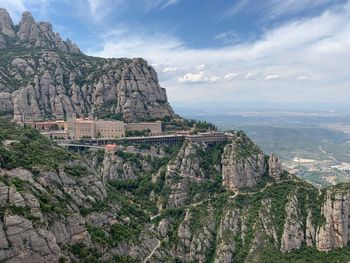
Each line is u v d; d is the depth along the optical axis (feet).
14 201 512.22
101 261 588.91
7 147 654.12
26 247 491.31
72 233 570.87
